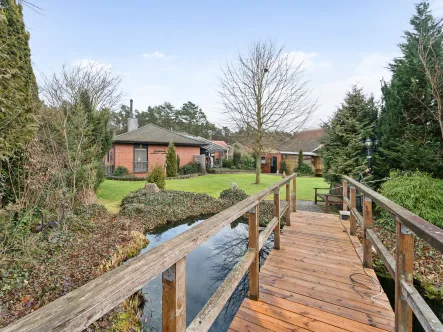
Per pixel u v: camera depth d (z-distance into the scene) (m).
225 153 25.47
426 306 1.19
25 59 4.41
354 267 2.79
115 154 14.27
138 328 2.60
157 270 0.85
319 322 1.88
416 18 5.28
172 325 1.00
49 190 4.58
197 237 1.16
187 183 12.01
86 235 4.50
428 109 4.73
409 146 4.76
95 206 6.30
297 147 19.64
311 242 3.59
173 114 35.19
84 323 0.58
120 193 9.15
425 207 4.03
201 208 7.50
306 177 16.97
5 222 3.38
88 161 6.77
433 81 4.55
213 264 4.46
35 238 3.58
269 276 2.59
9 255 3.12
